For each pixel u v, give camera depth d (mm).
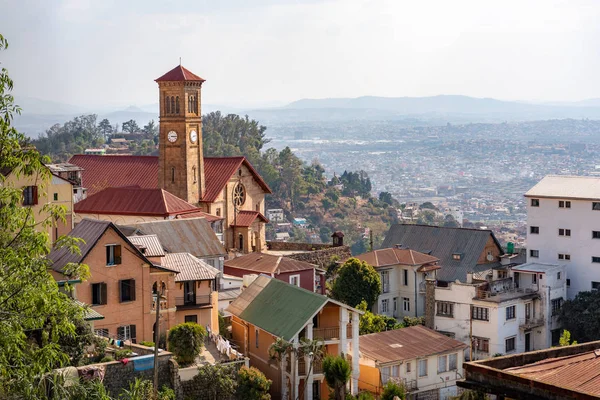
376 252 115812
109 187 125500
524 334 103188
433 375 83500
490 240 127250
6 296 40500
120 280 69625
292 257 122438
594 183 121625
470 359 100250
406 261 114875
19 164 43312
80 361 58656
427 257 116812
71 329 41812
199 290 75250
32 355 41594
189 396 63500
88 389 48438
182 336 65188
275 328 72188
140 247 74000
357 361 73812
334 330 73062
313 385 70875
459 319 101562
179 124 130375
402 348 82688
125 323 69938
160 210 114500
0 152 42875
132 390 55469
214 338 72688
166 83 130375
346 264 109750
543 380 34406
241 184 136375
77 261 67312
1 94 42250
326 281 119375
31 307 40781
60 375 46719
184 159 130125
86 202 117875
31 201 86500
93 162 142750
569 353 39438
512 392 34031
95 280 68250
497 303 99125
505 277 111250
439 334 88188
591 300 106750
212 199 130625
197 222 96688
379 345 83000
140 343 68250
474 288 101000
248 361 68438
